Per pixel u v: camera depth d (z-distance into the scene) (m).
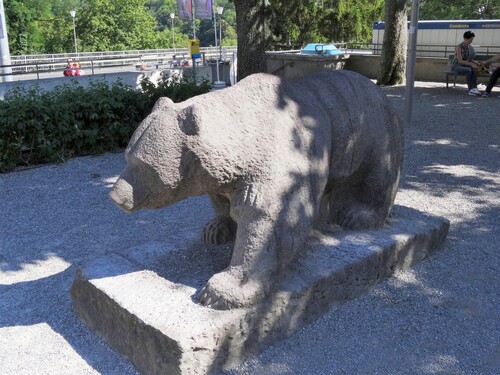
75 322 3.04
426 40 15.95
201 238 3.37
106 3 48.72
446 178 5.80
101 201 5.25
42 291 3.46
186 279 2.86
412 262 3.50
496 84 13.16
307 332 2.83
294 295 2.73
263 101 2.69
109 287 2.78
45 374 2.60
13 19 37.66
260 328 2.62
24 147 6.61
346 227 3.43
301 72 15.36
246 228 2.60
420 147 7.14
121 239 4.32
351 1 25.28
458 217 4.59
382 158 3.29
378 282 3.26
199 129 2.42
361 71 15.84
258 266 2.56
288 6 24.64
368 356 2.67
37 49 41.41
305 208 2.69
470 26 15.09
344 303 3.06
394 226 3.55
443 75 14.14
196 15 13.31
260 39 8.77
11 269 3.83
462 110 9.63
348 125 3.04
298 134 2.73
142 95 7.55
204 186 2.58
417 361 2.64
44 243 4.29
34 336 2.93
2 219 4.82
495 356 2.68
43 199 5.34
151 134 2.46
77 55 27.72
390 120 3.32
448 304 3.13
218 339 2.45
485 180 5.71
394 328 2.89
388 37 13.15
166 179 2.47
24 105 6.39
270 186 2.57
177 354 2.34
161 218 4.74
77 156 6.98
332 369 2.57
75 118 6.87
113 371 2.60
